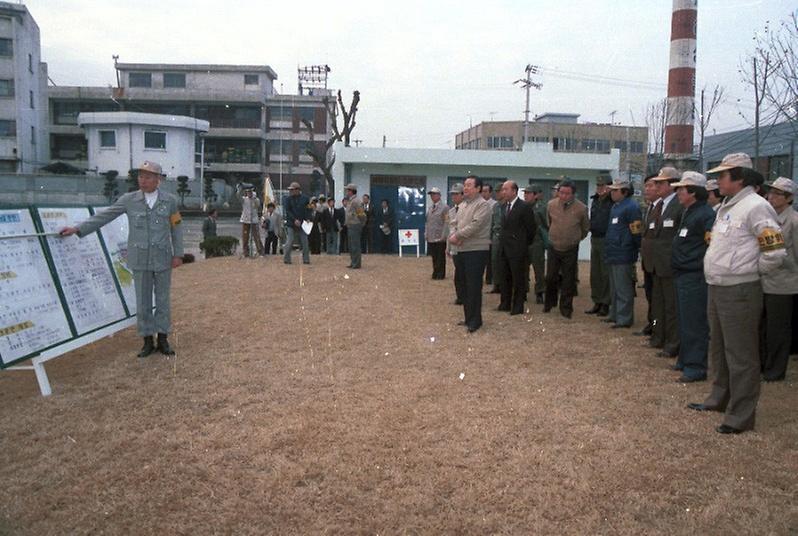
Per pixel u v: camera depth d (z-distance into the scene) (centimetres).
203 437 486
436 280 1323
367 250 2061
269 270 1459
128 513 386
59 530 369
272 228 1980
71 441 481
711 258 510
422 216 2059
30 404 561
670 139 2502
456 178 2062
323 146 5288
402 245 1977
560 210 945
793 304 762
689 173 636
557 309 1028
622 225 870
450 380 628
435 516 384
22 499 399
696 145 3334
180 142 4844
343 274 1395
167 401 565
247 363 685
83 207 741
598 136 6775
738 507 388
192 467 439
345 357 710
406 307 1003
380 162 2025
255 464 444
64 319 658
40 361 607
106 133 4741
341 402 564
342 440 482
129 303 789
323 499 401
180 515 384
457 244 832
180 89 5275
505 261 977
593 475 429
